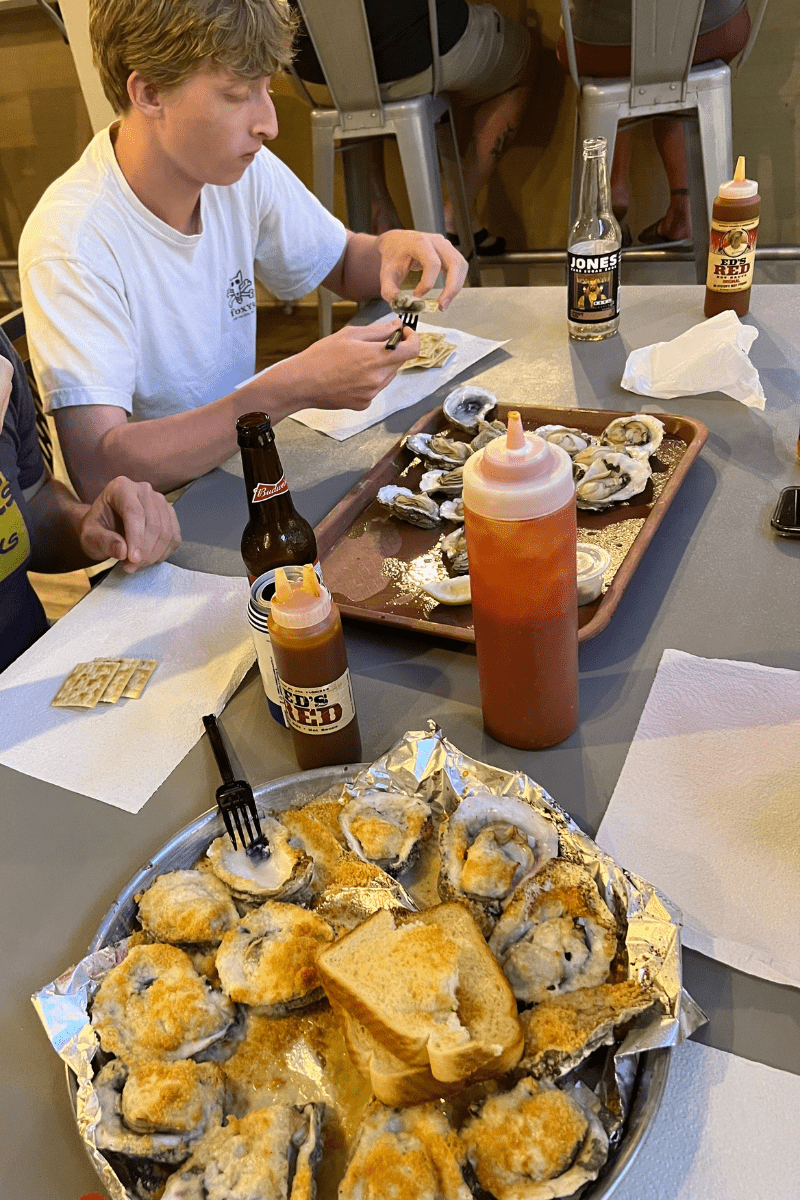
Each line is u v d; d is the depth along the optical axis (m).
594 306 1.39
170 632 0.97
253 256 1.65
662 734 0.76
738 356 1.21
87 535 1.09
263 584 0.78
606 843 0.68
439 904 0.59
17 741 0.86
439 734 0.71
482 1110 0.49
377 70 2.29
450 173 2.76
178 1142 0.50
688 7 1.96
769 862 0.64
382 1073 0.49
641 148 2.87
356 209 2.78
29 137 3.51
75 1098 0.54
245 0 1.11
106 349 1.36
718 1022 0.57
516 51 2.65
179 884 0.64
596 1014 0.51
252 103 1.22
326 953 0.55
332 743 0.75
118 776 0.81
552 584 0.66
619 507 1.04
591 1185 0.47
